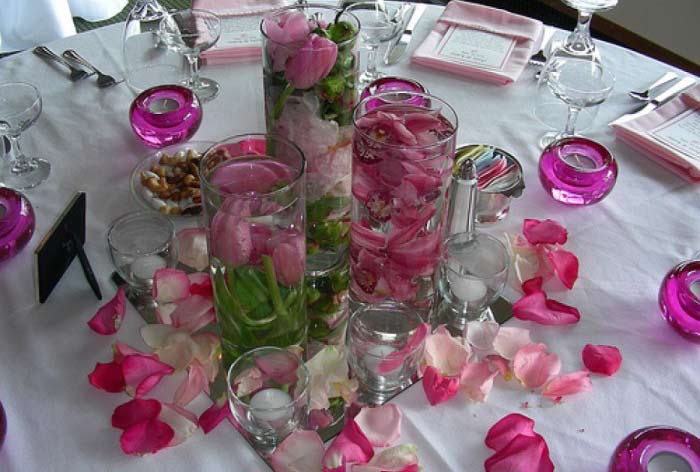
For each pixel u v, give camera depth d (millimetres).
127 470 689
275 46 754
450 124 769
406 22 1369
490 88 1234
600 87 1143
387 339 760
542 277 900
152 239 900
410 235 772
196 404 752
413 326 783
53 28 2346
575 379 757
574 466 700
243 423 698
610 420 740
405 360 736
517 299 885
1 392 760
